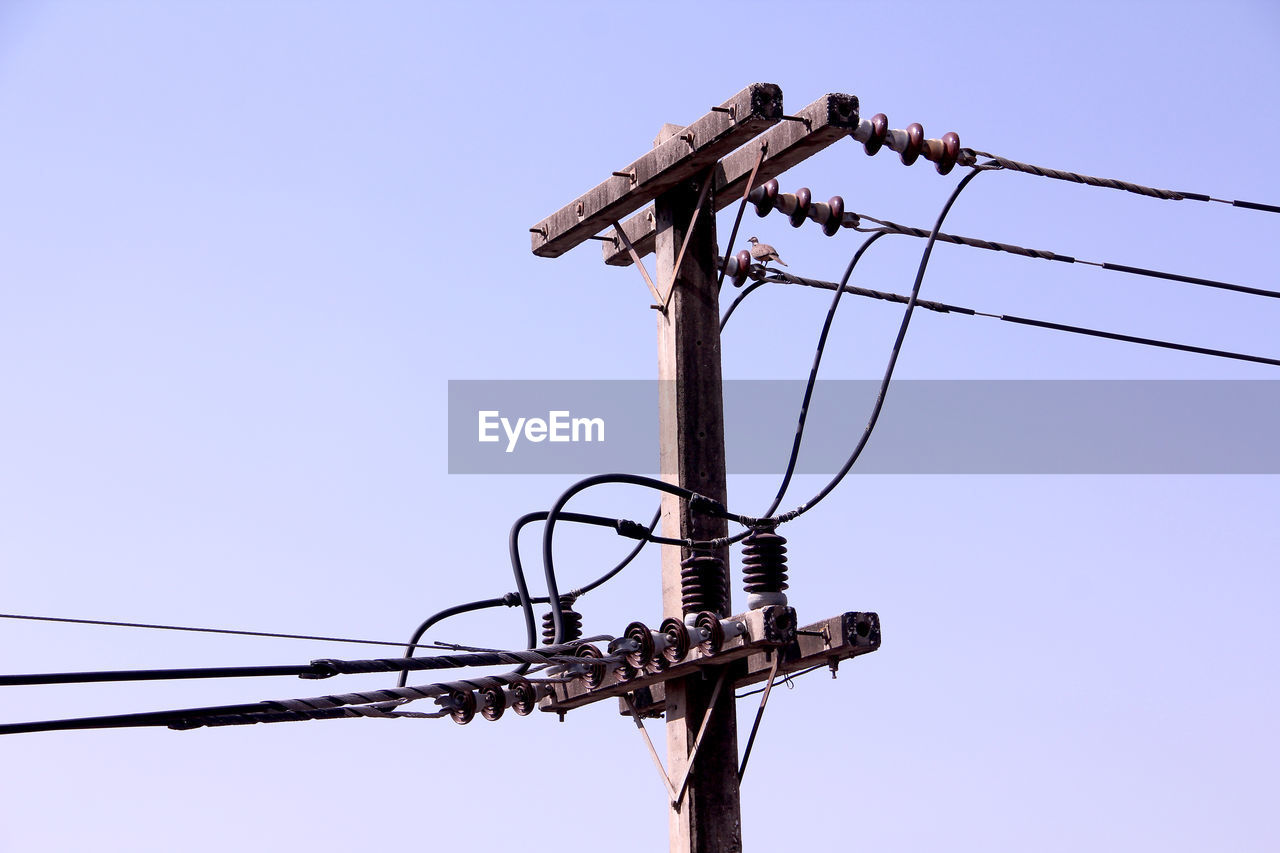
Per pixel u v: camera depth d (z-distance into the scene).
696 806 9.48
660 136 10.45
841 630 9.02
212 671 7.19
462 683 8.66
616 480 9.70
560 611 9.59
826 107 9.49
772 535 9.62
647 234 10.96
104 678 6.80
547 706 10.49
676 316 10.21
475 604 10.61
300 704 7.77
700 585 9.72
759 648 9.31
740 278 11.45
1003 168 9.92
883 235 10.20
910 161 9.74
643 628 9.47
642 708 10.07
